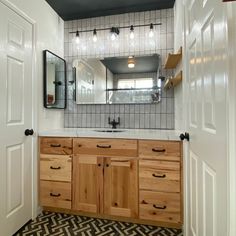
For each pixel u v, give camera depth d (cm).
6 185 169
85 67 271
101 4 240
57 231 182
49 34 238
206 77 98
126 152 194
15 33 178
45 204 212
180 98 205
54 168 211
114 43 263
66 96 272
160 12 251
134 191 192
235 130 66
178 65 215
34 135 207
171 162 183
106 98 264
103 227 189
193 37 128
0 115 162
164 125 250
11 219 174
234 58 65
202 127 107
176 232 182
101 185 200
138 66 256
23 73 190
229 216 68
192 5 130
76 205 206
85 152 204
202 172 107
